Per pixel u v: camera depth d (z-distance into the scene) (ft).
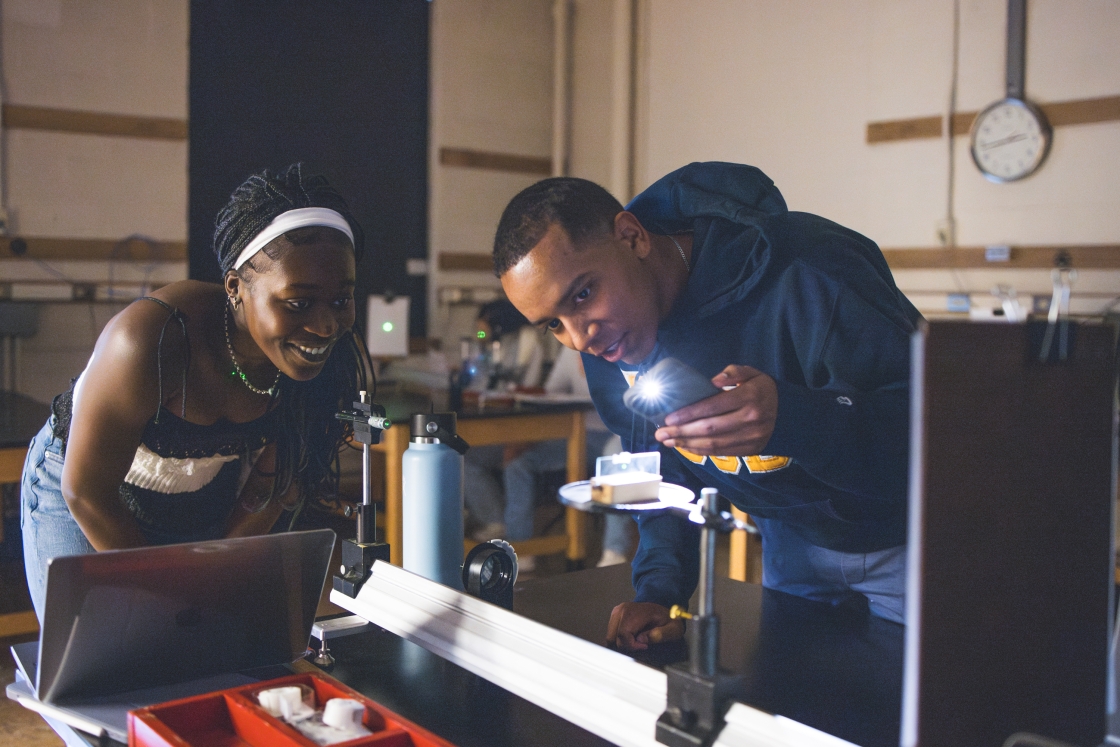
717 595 4.72
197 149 17.01
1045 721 2.52
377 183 18.94
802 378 4.26
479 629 3.53
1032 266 14.06
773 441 3.41
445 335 19.62
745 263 4.12
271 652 3.59
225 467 4.69
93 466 3.98
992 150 14.29
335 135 18.38
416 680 3.53
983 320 2.34
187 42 16.57
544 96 20.68
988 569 2.39
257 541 3.36
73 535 4.31
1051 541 2.50
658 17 19.31
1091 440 2.56
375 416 4.09
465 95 19.54
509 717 3.22
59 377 15.94
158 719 2.88
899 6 15.47
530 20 20.33
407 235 19.38
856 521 4.45
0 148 15.16
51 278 15.70
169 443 4.36
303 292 4.04
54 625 3.01
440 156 19.33
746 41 17.76
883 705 3.31
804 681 3.54
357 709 2.88
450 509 4.14
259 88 17.52
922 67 15.21
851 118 16.21
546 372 19.42
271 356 4.19
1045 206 13.91
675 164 19.21
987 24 14.39
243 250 4.09
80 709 3.17
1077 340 2.49
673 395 3.25
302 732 2.82
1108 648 2.62
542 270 3.79
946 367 2.28
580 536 13.35
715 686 2.67
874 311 3.85
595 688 3.01
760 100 17.61
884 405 3.67
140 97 16.22
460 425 11.99
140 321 4.00
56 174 15.62
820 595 4.94
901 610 4.62
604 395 5.07
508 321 15.72
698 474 4.84
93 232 15.97
